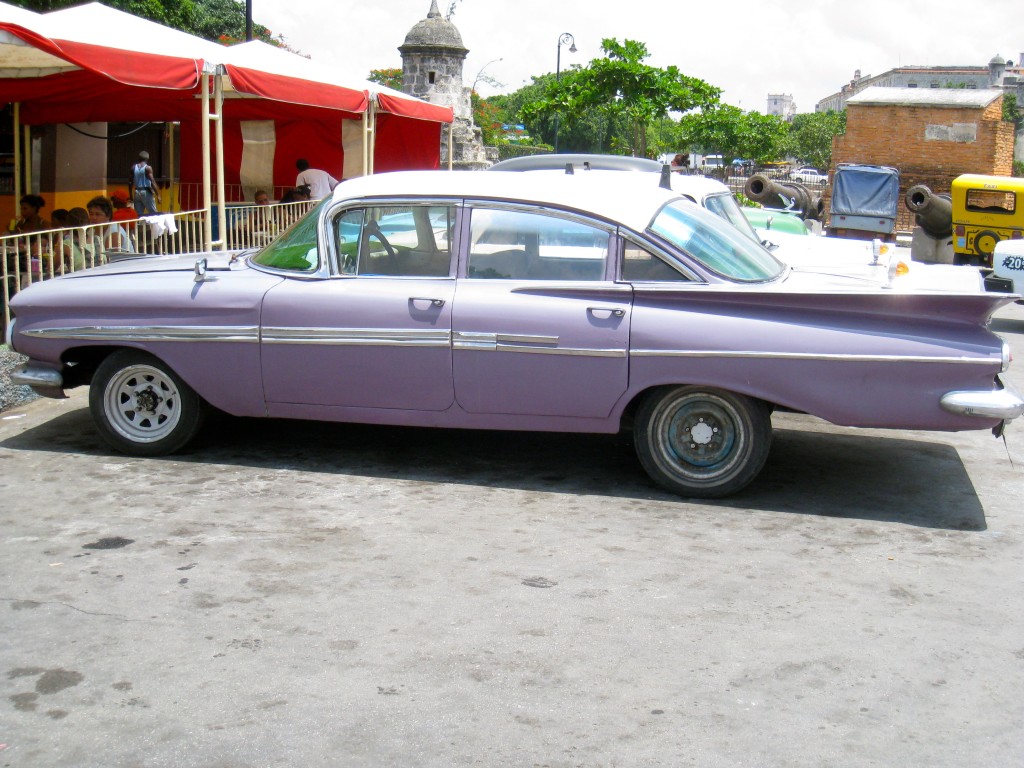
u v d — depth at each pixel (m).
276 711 3.37
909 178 31.55
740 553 4.84
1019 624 4.15
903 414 5.21
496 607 4.18
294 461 6.16
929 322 5.21
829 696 3.53
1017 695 3.56
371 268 5.82
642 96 29.91
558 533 5.05
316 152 18.52
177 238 11.20
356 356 5.72
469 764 3.08
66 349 6.11
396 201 5.79
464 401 5.67
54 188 14.88
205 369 5.92
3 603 4.16
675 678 3.63
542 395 5.56
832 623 4.11
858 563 4.77
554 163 10.30
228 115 16.62
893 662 3.79
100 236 9.28
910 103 31.16
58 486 5.62
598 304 5.46
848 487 5.94
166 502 5.39
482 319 5.54
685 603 4.27
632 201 5.70
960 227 16.05
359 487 5.70
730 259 5.73
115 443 6.18
